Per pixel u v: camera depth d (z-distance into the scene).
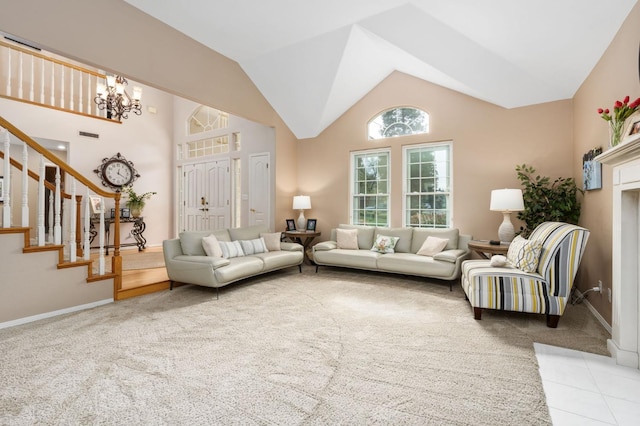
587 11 2.67
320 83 4.95
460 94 4.88
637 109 2.23
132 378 1.95
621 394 1.82
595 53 3.09
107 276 3.50
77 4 2.96
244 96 4.96
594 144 3.29
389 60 4.88
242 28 3.88
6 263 2.80
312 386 1.88
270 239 5.07
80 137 6.06
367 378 1.97
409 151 5.38
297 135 6.30
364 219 5.79
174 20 3.68
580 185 3.83
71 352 2.29
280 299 3.66
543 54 3.43
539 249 2.97
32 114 5.44
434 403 1.72
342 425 1.54
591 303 3.35
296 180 6.36
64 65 5.61
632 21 2.44
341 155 5.91
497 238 4.62
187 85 4.01
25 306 2.90
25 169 2.95
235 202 6.63
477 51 3.73
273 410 1.65
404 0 3.36
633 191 2.17
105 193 3.51
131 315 3.09
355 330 2.75
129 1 3.33
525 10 2.92
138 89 5.32
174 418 1.58
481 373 2.04
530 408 1.68
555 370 2.09
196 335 2.62
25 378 1.94
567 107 4.18
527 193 4.17
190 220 7.39
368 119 5.66
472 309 3.33
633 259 2.17
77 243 4.81
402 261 4.43
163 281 4.07
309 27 3.91
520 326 2.85
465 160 4.84
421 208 5.28
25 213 2.93
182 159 7.54
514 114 4.51
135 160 6.95
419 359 2.23
